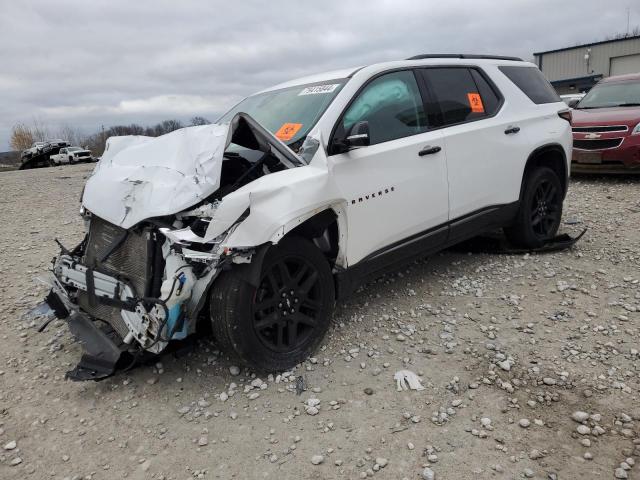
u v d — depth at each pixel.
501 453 2.58
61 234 7.50
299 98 4.10
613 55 37.19
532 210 5.30
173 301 2.92
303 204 3.13
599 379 3.13
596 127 8.80
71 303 3.74
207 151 3.27
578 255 5.23
